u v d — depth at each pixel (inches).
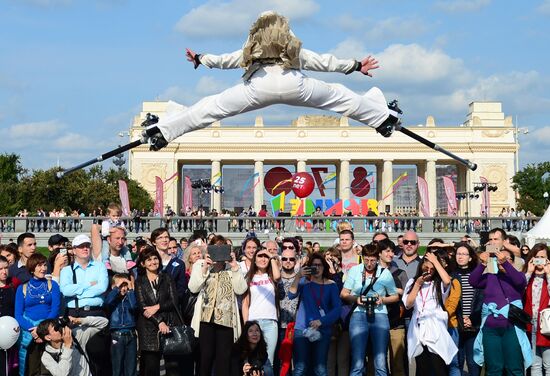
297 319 580.1
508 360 563.8
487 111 4414.4
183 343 549.6
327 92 477.7
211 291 560.4
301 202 2918.3
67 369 528.4
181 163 4446.4
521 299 570.6
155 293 561.9
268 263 585.3
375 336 571.5
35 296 563.5
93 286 565.9
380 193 4463.6
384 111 493.0
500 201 4308.6
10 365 564.7
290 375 617.0
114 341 568.7
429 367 558.9
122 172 3865.7
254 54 465.1
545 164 3668.8
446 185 2488.9
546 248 583.8
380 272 574.9
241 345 548.7
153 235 634.2
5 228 1998.0
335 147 4286.4
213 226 2071.9
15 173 3668.8
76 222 2023.9
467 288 612.4
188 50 490.3
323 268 584.4
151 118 502.6
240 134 4286.4
